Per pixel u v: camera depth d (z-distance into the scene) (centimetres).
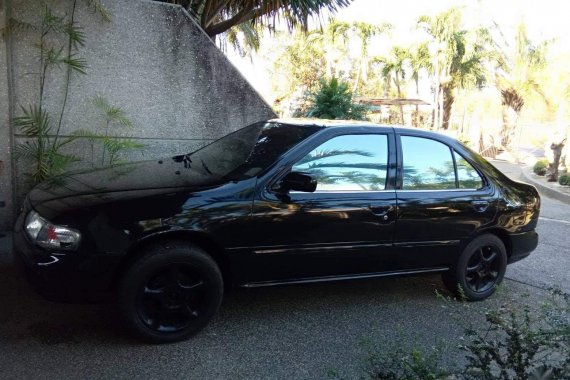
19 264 340
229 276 378
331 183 402
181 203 351
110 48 617
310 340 378
